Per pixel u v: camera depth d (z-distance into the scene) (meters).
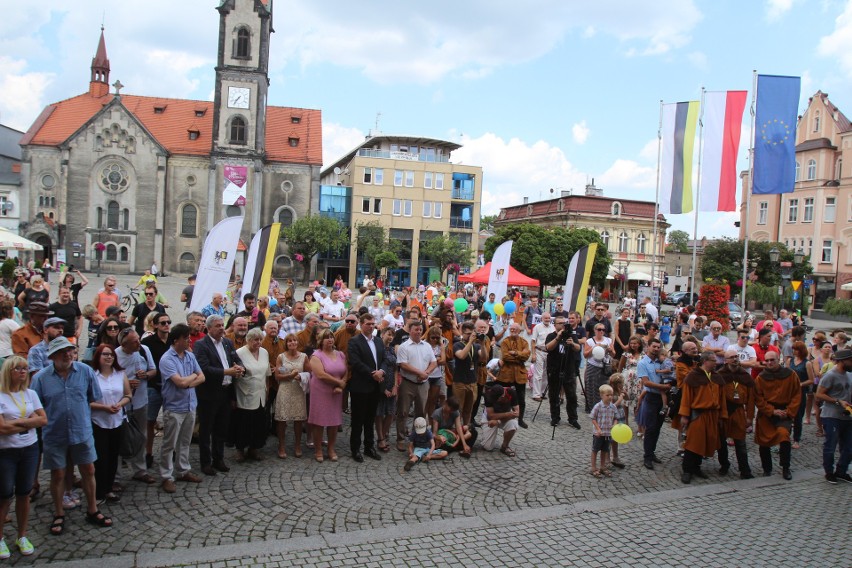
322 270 72.00
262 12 63.56
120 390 7.70
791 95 22.17
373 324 10.08
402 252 74.06
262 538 7.01
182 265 64.81
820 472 10.80
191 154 64.31
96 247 60.94
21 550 6.29
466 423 11.12
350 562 6.50
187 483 8.61
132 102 68.19
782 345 16.48
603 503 8.62
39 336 9.23
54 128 64.19
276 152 66.69
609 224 82.81
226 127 63.62
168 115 67.62
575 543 7.26
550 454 10.93
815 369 12.93
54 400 6.79
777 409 10.37
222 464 9.18
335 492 8.56
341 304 17.59
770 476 10.43
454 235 75.62
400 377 10.91
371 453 10.24
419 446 10.22
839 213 59.25
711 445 9.84
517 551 6.98
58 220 62.56
